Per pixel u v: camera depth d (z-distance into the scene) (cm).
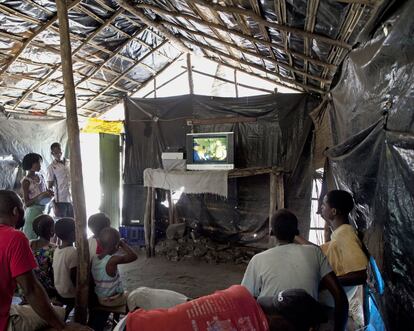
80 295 247
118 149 648
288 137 556
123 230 603
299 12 247
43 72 522
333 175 329
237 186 583
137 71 586
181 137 609
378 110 187
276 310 105
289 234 178
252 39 345
